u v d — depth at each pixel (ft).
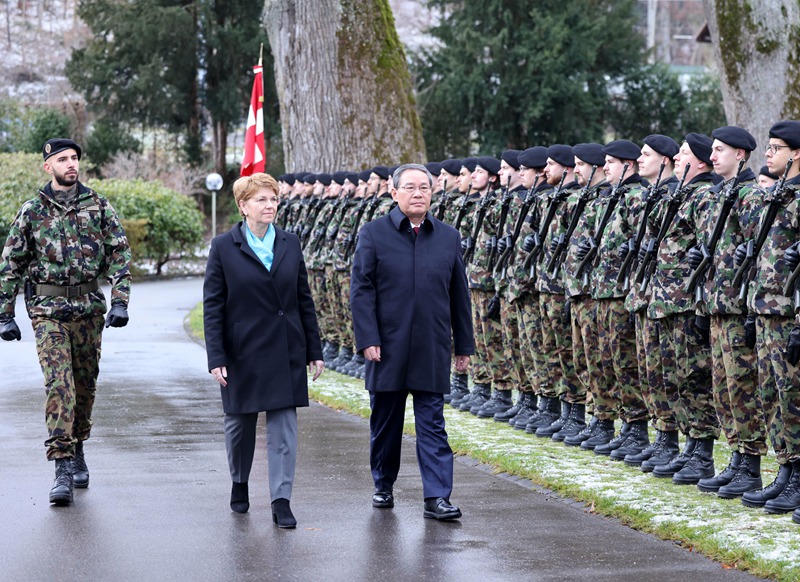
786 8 51.01
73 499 26.58
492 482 28.30
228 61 170.50
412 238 25.41
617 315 30.42
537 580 19.85
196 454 32.35
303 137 68.08
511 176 36.37
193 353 58.59
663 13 246.06
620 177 30.53
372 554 21.68
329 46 67.31
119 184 120.67
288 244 25.04
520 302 35.19
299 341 24.76
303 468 30.17
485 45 146.72
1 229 108.47
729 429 25.98
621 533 23.12
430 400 25.13
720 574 20.12
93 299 27.43
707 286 25.91
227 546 22.35
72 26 231.09
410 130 68.69
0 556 21.66
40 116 174.40
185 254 127.03
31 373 50.90
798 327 22.79
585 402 33.55
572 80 146.41
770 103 51.78
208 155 186.80
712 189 26.30
